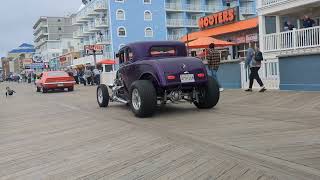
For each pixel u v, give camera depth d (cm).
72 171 565
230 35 3525
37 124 1059
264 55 2206
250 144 660
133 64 1136
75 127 960
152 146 691
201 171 531
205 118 970
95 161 612
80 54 8819
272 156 580
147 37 7625
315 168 516
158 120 988
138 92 1039
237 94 1504
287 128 776
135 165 578
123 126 927
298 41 1980
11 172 579
